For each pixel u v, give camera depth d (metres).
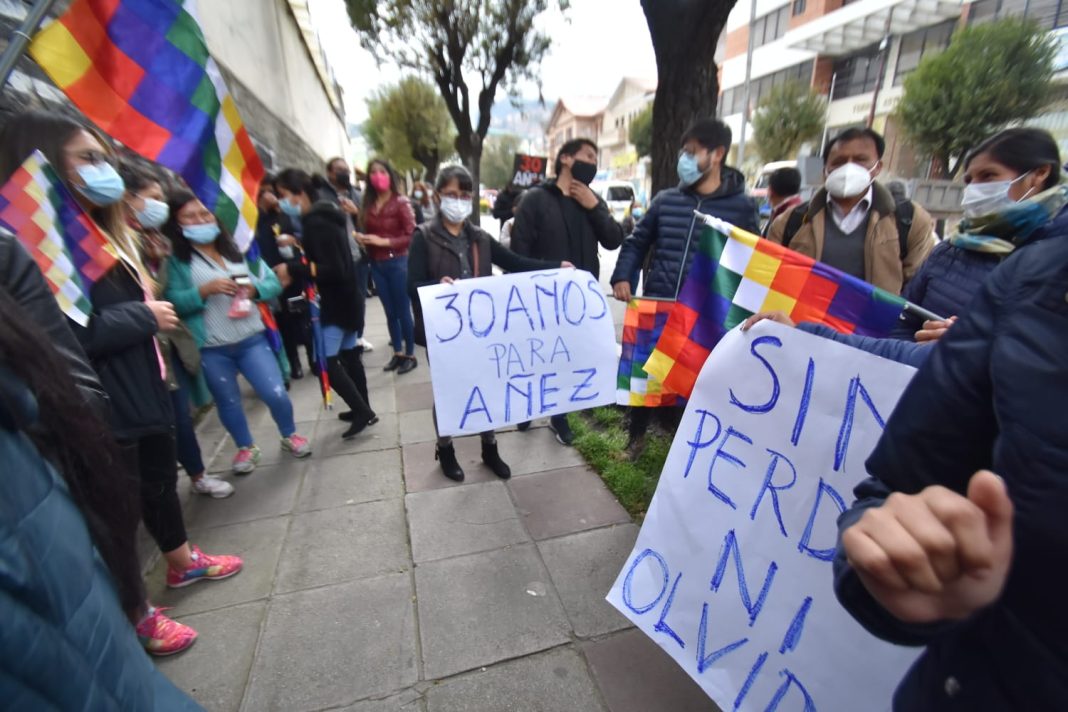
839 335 1.35
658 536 1.60
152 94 2.07
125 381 1.84
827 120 27.53
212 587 2.26
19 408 0.65
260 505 2.88
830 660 1.27
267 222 4.65
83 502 0.80
